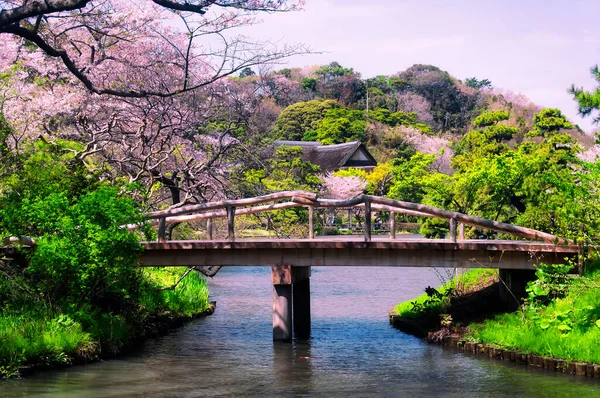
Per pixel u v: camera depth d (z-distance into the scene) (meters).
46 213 13.68
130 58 19.53
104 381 11.90
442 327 16.11
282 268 15.54
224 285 27.48
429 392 11.38
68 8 13.02
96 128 20.53
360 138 77.69
